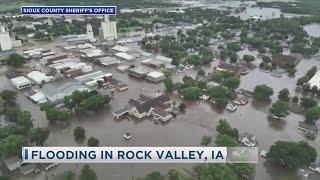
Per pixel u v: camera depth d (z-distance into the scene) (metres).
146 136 160.62
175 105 195.75
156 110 179.62
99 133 163.50
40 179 126.56
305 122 175.62
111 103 199.62
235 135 151.50
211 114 185.38
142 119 178.88
